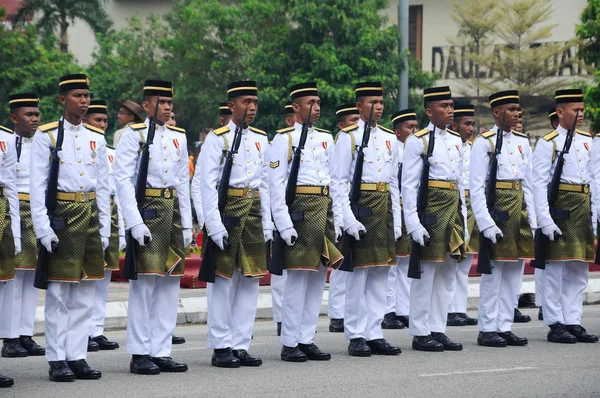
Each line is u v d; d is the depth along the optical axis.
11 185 12.70
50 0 51.94
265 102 40.50
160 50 53.28
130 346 12.82
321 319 19.78
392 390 11.61
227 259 13.23
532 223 15.84
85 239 12.28
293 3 41.28
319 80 39.34
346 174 14.16
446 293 15.19
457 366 13.38
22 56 47.66
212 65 46.56
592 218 16.05
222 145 13.23
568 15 59.16
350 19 40.19
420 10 62.91
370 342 14.55
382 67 39.78
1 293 12.79
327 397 11.17
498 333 15.67
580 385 12.00
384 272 14.59
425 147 14.78
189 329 18.05
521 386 11.91
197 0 49.38
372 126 14.52
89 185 12.36
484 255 15.32
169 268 12.84
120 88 49.06
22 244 14.61
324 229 13.72
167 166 12.84
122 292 21.14
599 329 17.56
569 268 16.09
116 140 16.80
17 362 14.00
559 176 15.88
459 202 15.01
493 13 59.44
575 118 15.97
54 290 12.19
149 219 12.70
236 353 13.52
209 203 13.13
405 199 14.82
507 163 15.47
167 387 11.77
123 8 66.25
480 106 61.53
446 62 62.31
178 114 47.91
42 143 12.12
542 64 58.41
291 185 13.61
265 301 19.98
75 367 12.41
